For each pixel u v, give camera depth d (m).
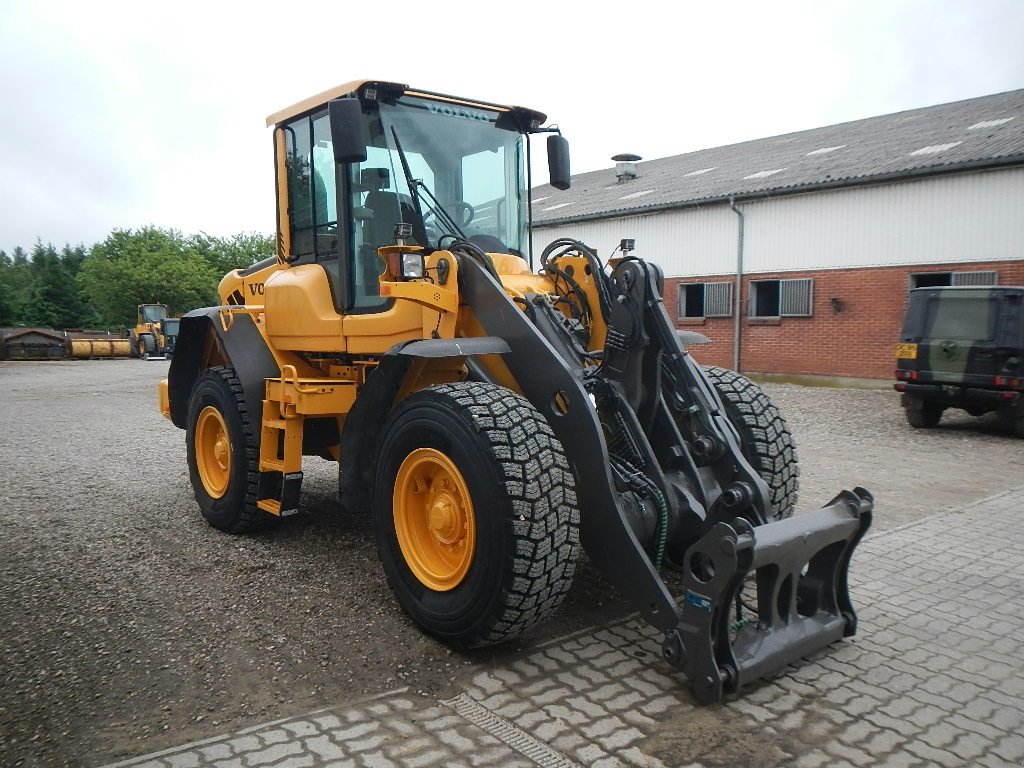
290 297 5.02
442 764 2.69
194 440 5.67
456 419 3.44
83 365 28.50
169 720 2.97
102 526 5.58
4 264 74.94
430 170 4.61
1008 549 5.20
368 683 3.27
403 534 3.82
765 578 3.29
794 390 15.66
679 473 3.79
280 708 3.06
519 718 3.00
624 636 3.73
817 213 16.53
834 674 3.38
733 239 17.97
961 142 16.05
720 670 3.06
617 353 3.81
